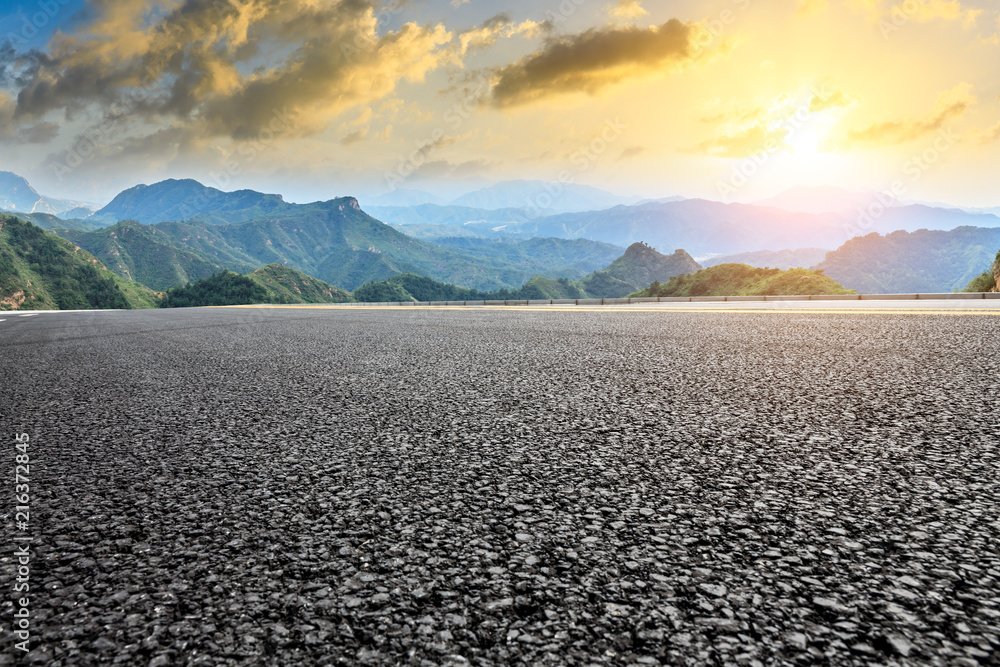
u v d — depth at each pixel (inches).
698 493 84.4
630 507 79.3
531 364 238.8
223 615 53.7
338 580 60.1
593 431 124.6
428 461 105.2
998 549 63.2
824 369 202.8
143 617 53.6
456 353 288.7
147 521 78.4
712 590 55.9
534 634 49.3
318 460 107.6
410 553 66.4
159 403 171.8
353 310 1250.0
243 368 250.7
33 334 510.6
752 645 46.8
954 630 48.3
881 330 339.6
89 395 189.2
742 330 374.9
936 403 143.5
